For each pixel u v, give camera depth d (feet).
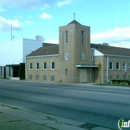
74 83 123.34
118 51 155.02
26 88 84.28
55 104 45.70
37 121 29.07
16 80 156.66
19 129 24.29
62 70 132.05
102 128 27.58
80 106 42.75
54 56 138.00
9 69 184.75
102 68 134.31
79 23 130.00
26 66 161.27
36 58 152.35
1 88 84.17
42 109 40.34
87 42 133.18
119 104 44.57
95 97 55.93
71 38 127.03
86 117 33.50
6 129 24.18
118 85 105.40
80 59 128.67
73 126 27.37
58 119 32.24
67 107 41.96
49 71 141.38
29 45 176.35
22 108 41.34
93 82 133.59
